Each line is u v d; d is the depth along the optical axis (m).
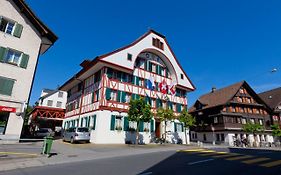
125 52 25.86
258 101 44.09
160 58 31.44
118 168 8.88
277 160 10.93
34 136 29.97
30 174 7.80
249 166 9.28
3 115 17.92
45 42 22.38
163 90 29.38
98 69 25.86
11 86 18.41
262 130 40.06
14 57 19.41
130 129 24.39
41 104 48.19
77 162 10.51
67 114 34.22
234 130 37.88
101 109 22.83
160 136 27.73
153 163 10.07
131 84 26.39
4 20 19.44
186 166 9.28
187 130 31.06
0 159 10.05
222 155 12.96
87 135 21.42
